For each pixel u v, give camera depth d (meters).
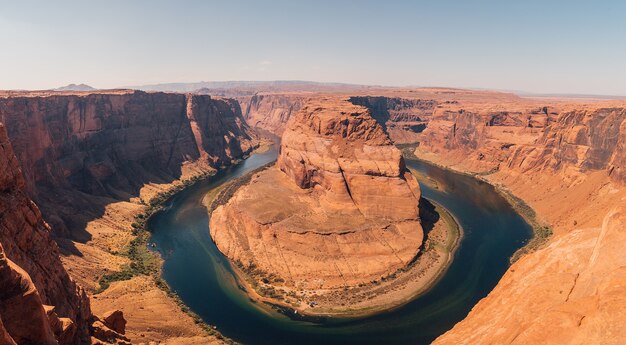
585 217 124.81
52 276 45.16
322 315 86.31
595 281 29.59
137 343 62.09
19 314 28.66
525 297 34.59
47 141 131.38
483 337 34.62
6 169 43.28
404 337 78.75
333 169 128.75
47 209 113.94
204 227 137.62
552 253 40.09
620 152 131.00
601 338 23.05
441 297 93.19
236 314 86.44
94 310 71.81
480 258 113.25
